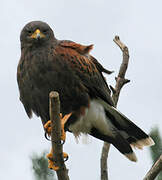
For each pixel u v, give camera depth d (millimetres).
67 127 11531
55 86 10867
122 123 11891
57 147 8234
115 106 11734
